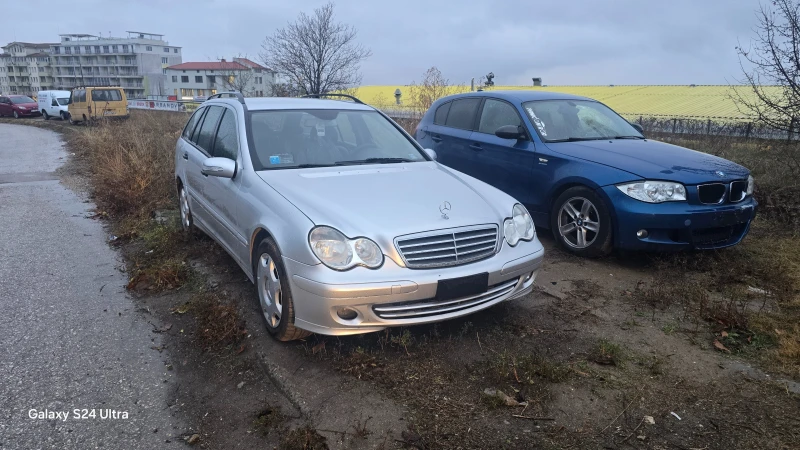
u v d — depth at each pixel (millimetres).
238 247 4211
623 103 31078
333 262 3186
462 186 4078
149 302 4383
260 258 3746
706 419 2863
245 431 2811
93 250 5715
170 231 6039
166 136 13555
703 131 15461
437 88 20391
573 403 2998
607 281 4734
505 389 3117
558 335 3744
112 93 25406
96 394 3123
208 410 2986
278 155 4324
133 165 8125
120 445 2711
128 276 4953
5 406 2994
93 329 3900
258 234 3838
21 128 26469
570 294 4438
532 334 3756
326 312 3178
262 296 3754
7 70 134250
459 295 3340
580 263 5180
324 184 3840
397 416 2893
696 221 4738
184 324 3984
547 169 5605
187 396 3117
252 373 3324
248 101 5000
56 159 13320
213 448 2693
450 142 7031
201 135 5555
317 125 4758
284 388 3141
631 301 4305
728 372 3283
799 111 7203
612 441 2707
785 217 6426
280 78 27078
